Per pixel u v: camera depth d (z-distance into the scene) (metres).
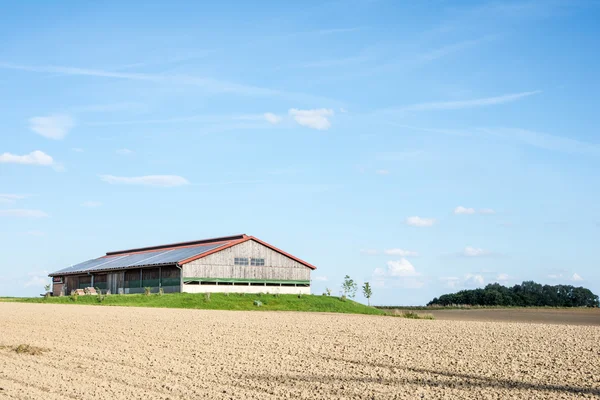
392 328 24.08
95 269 63.91
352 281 57.91
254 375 13.75
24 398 11.73
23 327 25.16
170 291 54.75
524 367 14.02
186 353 17.30
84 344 19.55
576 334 20.94
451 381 12.62
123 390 12.36
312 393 11.84
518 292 91.00
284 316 32.50
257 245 57.94
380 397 11.34
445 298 90.12
